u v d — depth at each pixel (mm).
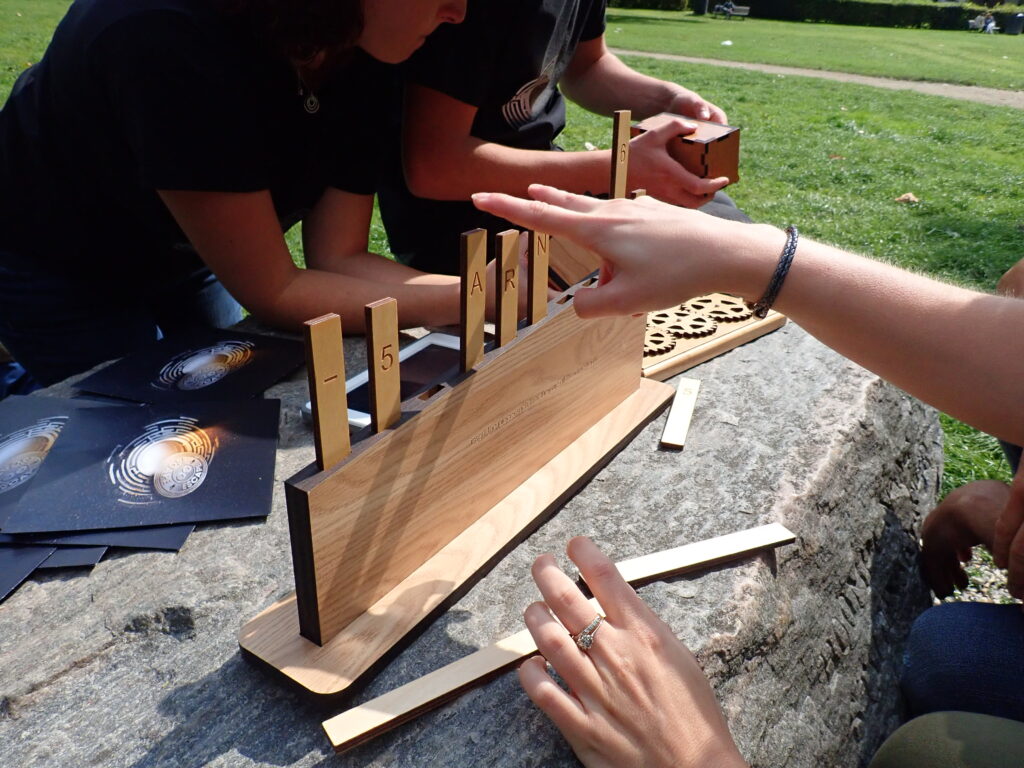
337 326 735
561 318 1082
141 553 1046
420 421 875
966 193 5066
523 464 1122
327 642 871
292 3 1209
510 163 1688
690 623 969
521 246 1335
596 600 953
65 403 1312
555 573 869
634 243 897
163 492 1123
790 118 7379
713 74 9930
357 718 806
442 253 2027
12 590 985
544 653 821
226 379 1385
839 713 1243
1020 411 835
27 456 1189
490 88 1708
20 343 1791
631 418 1307
